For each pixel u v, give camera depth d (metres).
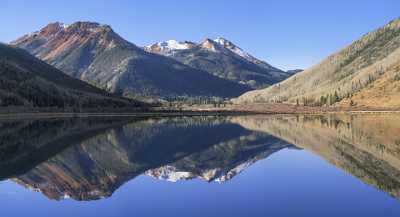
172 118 189.38
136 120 167.75
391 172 41.53
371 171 42.25
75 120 159.62
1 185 37.44
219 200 30.83
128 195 33.12
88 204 30.39
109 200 31.59
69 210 28.86
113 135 94.75
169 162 53.88
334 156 54.62
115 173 44.34
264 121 155.38
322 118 171.88
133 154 62.53
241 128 116.94
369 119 151.00
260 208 28.45
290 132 98.38
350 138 78.88
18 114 168.00
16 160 53.75
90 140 82.25
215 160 55.41
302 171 42.88
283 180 38.09
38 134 94.06
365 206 28.53
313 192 32.91
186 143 78.56
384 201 29.80
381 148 62.28
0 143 74.50
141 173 44.47
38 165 49.56
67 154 60.59
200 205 29.52
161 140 84.44
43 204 30.53
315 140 77.12
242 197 31.64
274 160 52.12
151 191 34.44
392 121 133.12
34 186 36.94
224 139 85.12
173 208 28.86
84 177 41.81
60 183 38.44
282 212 27.39
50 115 184.75
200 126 128.38
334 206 28.66
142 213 27.84
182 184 37.34
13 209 29.27
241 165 49.06
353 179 38.03
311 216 26.42
